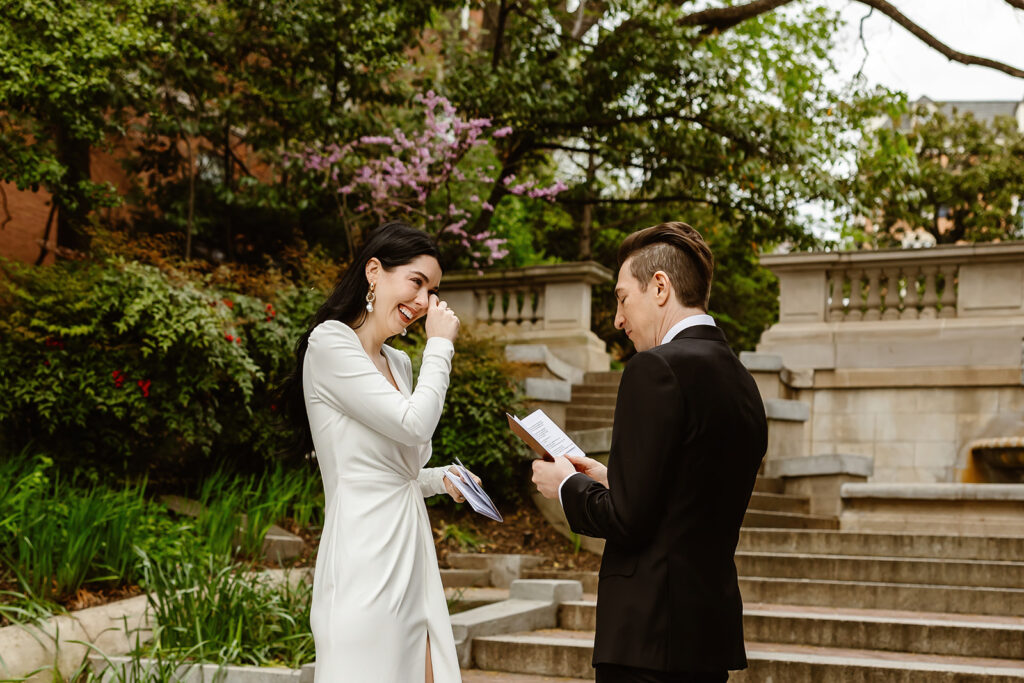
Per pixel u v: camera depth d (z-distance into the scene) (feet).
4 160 23.67
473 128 35.04
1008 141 79.05
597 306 58.34
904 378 36.81
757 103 41.09
